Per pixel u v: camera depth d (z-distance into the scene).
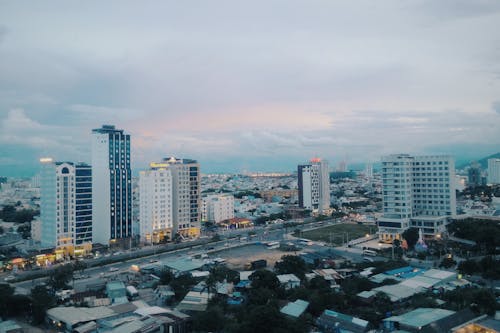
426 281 175.88
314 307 149.62
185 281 188.75
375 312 144.12
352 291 167.50
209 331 138.88
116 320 144.50
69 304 168.25
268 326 128.50
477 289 162.88
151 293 188.88
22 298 160.88
